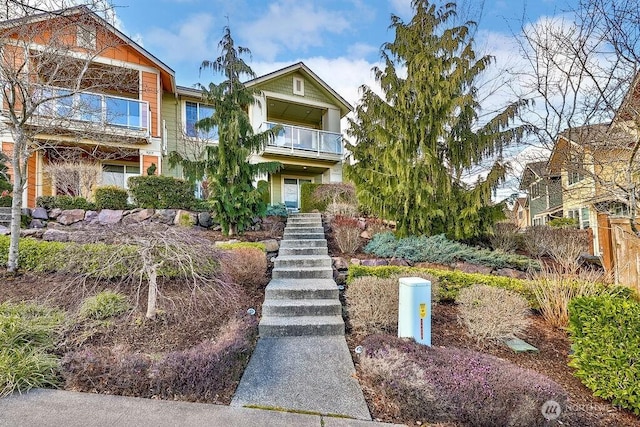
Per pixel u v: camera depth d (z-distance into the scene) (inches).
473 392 94.0
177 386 106.7
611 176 165.5
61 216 307.1
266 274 243.1
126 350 122.3
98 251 155.8
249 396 109.6
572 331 129.5
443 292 209.6
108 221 315.3
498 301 157.3
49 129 261.9
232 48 311.0
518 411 91.8
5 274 200.4
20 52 222.4
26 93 206.5
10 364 107.8
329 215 379.2
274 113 621.6
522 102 248.7
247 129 308.7
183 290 190.2
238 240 292.0
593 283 179.6
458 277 211.9
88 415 94.3
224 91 308.8
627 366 106.7
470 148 280.2
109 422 91.5
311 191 468.4
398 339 125.1
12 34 220.1
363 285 173.3
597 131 170.4
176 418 95.0
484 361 109.9
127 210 326.6
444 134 282.4
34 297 170.2
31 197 389.1
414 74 285.6
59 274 185.3
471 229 277.4
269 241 293.7
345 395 111.3
